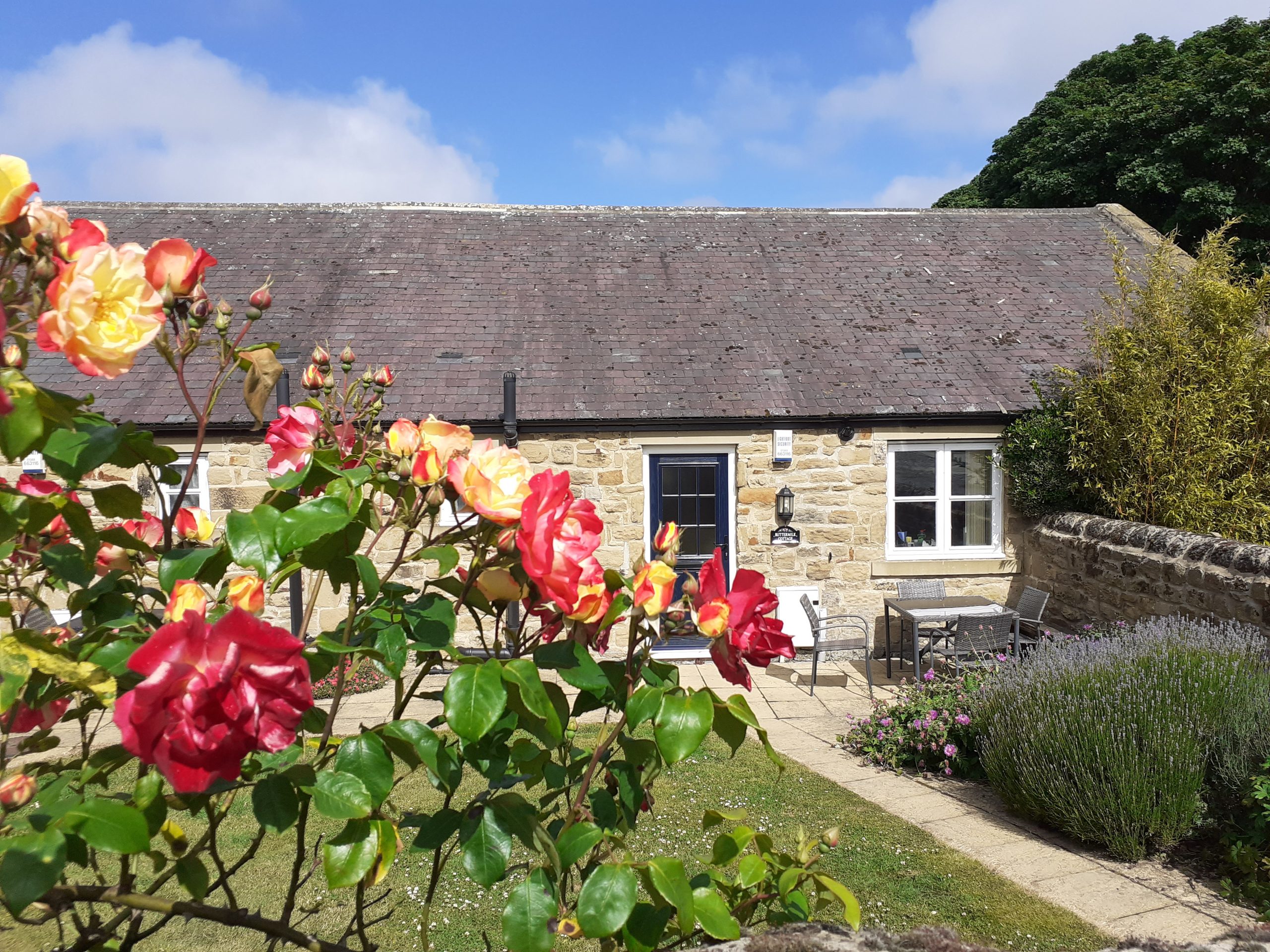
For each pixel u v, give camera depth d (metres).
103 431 1.20
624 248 12.26
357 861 1.16
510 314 10.73
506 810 1.28
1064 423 9.40
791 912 1.45
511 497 1.24
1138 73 24.89
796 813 5.49
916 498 9.94
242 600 1.12
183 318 1.26
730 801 5.71
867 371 10.04
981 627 7.81
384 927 4.03
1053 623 9.39
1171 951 1.50
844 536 9.74
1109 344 9.13
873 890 4.40
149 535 1.50
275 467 1.49
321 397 1.79
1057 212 13.90
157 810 1.12
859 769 6.43
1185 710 5.12
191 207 12.59
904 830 5.22
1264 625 6.30
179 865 1.19
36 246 1.08
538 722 1.33
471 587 1.34
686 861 4.68
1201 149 21.59
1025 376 10.06
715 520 9.78
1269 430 8.74
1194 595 7.11
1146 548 7.85
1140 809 4.79
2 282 1.09
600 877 1.17
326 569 1.31
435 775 1.21
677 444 9.57
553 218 12.98
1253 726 4.96
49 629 1.39
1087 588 8.70
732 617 1.28
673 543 1.44
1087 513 9.30
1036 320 11.02
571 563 1.16
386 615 1.30
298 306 10.55
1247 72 20.88
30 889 0.92
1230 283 8.88
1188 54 23.88
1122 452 8.96
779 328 10.70
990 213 13.72
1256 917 4.12
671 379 9.78
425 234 12.35
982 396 9.76
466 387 9.45
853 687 8.73
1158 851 4.92
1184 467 8.53
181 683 0.82
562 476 1.19
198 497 8.97
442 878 4.57
